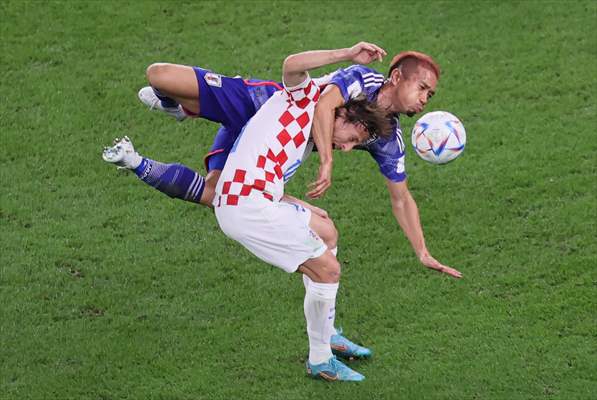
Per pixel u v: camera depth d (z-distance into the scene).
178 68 24.08
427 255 25.28
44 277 28.95
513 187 32.25
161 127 35.69
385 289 28.42
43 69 37.97
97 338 26.69
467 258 29.45
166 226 31.28
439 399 24.30
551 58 38.19
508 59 38.31
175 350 26.27
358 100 23.19
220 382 25.16
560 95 36.44
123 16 40.69
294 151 23.41
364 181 33.06
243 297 28.25
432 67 23.23
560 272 28.55
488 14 40.62
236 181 23.34
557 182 32.22
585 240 29.72
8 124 35.41
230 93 24.23
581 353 25.61
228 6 41.41
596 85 36.72
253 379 25.27
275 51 38.88
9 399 24.66
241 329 27.03
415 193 32.34
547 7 40.81
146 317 27.53
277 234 23.39
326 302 24.12
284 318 27.44
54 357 26.02
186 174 24.98
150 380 25.27
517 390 24.53
